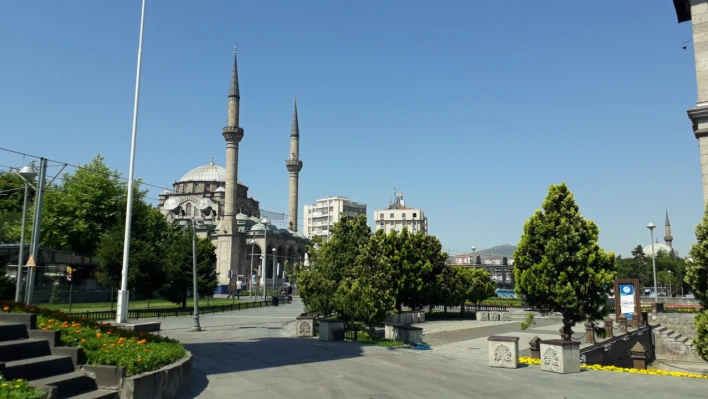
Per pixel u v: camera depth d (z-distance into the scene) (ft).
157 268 150.41
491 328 123.65
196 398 38.19
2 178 240.53
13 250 155.12
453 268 158.40
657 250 516.32
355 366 55.42
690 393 45.73
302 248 389.39
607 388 47.70
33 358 33.27
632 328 117.29
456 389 45.75
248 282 335.88
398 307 138.51
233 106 313.32
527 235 73.41
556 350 55.72
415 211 589.32
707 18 67.97
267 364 54.75
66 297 173.78
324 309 86.38
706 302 52.85
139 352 37.78
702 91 66.64
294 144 385.29
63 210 197.67
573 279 69.26
